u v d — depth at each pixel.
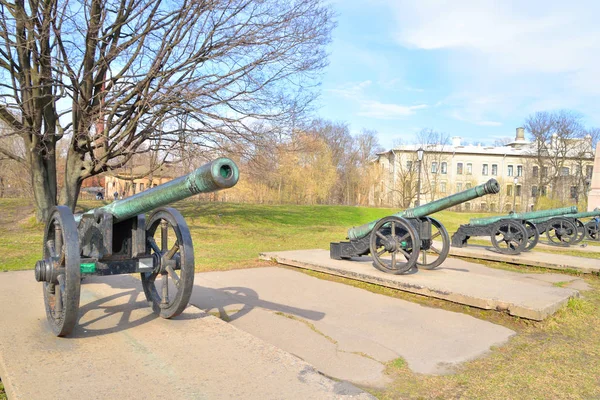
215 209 20.52
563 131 47.94
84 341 3.26
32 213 15.97
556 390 3.10
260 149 12.98
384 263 6.77
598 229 14.44
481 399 2.96
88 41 10.65
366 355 3.70
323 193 38.94
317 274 7.18
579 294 5.91
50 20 9.43
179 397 2.42
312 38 11.87
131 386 2.53
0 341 3.22
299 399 2.44
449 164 57.38
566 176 48.62
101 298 4.54
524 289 5.59
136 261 3.65
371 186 46.31
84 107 11.12
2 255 8.50
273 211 21.52
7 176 26.86
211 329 3.59
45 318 3.80
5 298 4.51
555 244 12.44
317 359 3.59
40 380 2.58
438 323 4.65
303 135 14.33
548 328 4.53
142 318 3.86
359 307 5.21
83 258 3.47
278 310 5.00
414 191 46.78
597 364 3.61
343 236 14.77
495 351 3.88
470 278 6.27
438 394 3.03
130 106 11.69
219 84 11.70
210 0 10.66
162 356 3.00
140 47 10.66
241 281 6.57
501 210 52.94
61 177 28.28
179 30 10.66
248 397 2.44
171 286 5.21
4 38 9.59
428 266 6.99
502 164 58.12
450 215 29.19
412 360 3.62
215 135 12.31
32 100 11.13
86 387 2.51
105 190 41.72
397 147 52.81
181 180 2.88
